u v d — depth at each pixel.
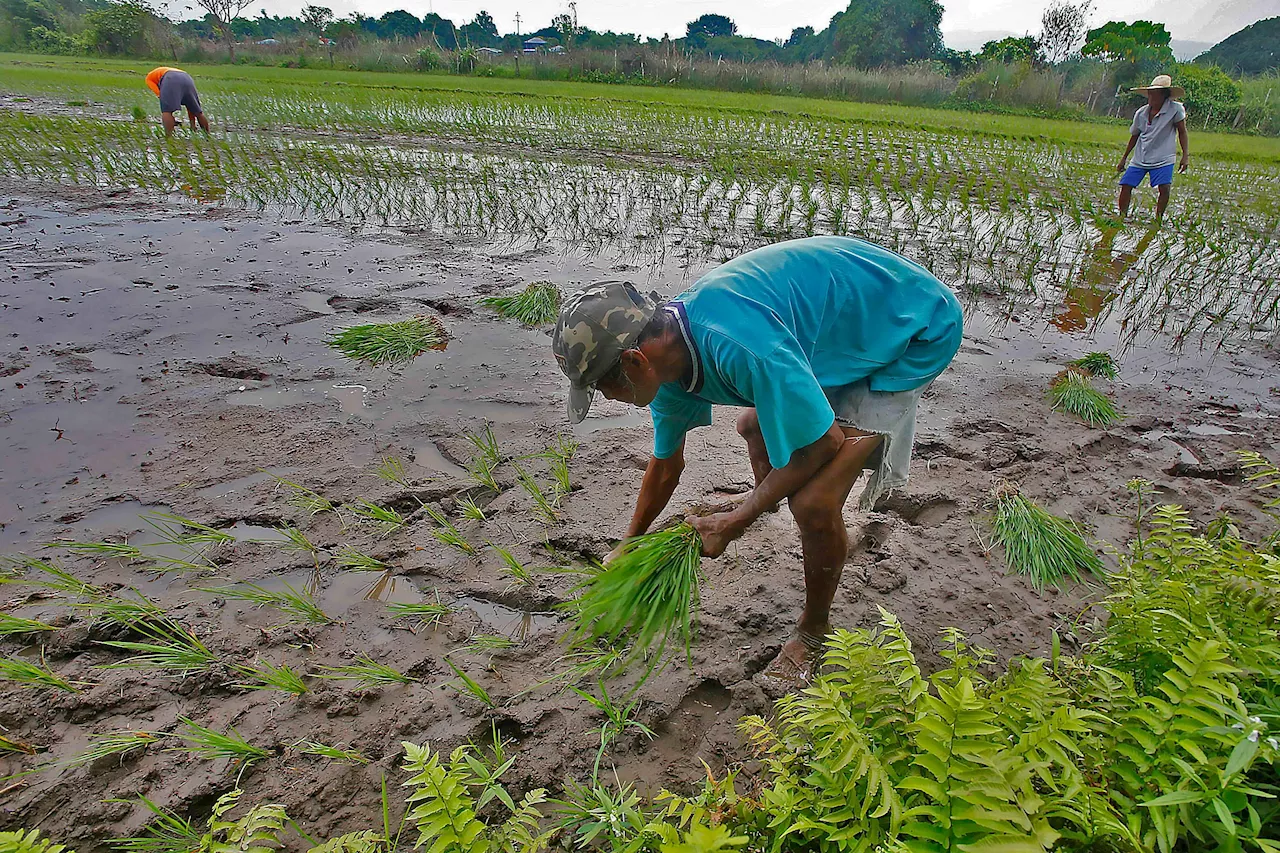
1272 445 4.93
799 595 3.49
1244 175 15.62
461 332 6.30
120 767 2.65
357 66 39.31
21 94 21.19
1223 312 7.15
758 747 2.71
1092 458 4.77
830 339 2.59
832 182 12.27
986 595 3.60
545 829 2.48
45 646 3.12
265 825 2.12
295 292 6.98
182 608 3.34
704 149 15.31
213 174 11.58
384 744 2.77
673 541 2.53
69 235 8.38
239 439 4.64
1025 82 29.84
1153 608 2.42
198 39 48.44
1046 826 1.75
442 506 4.14
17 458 4.34
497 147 14.96
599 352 2.28
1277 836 1.95
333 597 3.49
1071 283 7.99
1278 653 2.18
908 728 1.99
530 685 3.02
